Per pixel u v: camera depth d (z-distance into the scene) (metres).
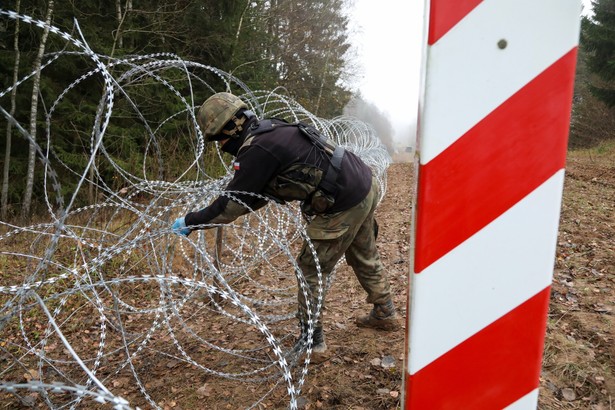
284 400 2.39
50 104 9.76
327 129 5.09
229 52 12.53
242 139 2.34
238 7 12.88
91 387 2.55
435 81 0.94
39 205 10.04
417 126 1.08
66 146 10.02
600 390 2.31
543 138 0.94
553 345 2.67
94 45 9.91
